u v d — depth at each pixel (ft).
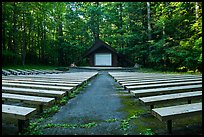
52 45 83.35
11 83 16.57
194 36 46.24
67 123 9.29
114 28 90.38
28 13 66.39
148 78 21.45
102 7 88.84
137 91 11.96
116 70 60.44
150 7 63.52
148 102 9.32
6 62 61.93
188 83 15.40
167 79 19.86
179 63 53.88
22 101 10.11
